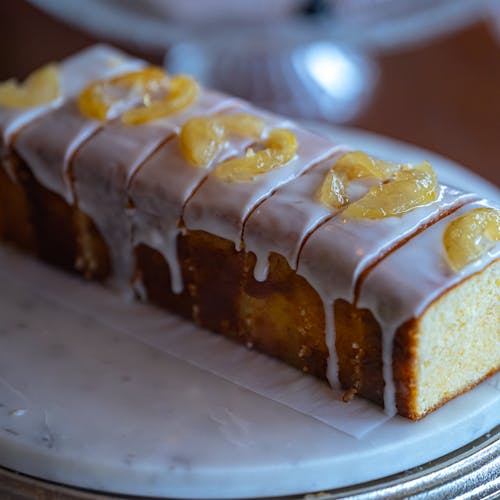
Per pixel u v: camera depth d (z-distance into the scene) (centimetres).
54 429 100
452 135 142
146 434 99
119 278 111
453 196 101
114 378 104
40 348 107
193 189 104
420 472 98
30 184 113
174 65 155
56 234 113
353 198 101
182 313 109
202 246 104
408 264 96
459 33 157
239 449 98
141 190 106
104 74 117
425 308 95
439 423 98
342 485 98
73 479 98
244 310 105
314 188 102
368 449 97
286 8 146
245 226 101
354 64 154
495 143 141
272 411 101
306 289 100
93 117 111
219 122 107
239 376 104
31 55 154
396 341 96
